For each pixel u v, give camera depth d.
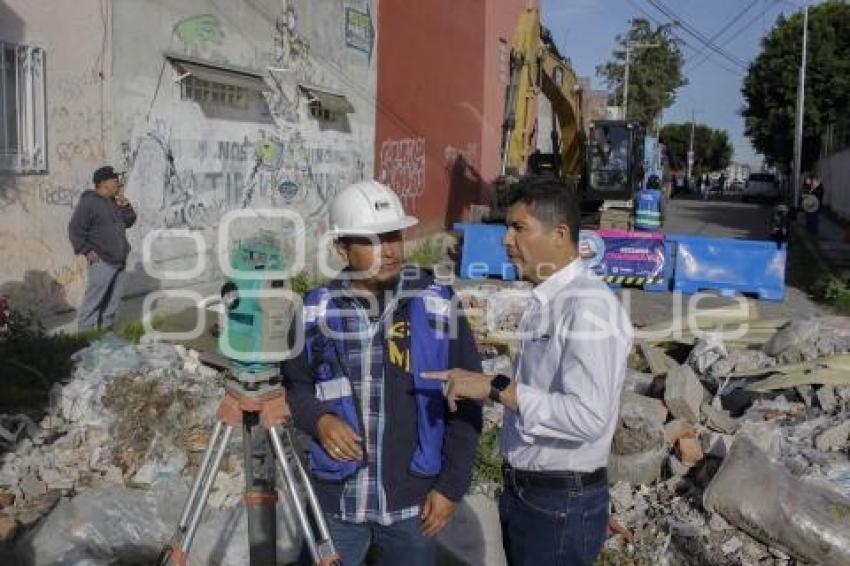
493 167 26.00
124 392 5.44
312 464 3.03
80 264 9.50
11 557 4.05
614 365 2.64
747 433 5.28
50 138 8.99
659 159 39.75
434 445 2.93
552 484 2.79
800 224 29.48
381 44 17.56
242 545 4.16
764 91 47.06
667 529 4.47
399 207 3.02
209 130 11.73
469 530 4.46
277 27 13.41
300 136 14.31
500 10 25.55
